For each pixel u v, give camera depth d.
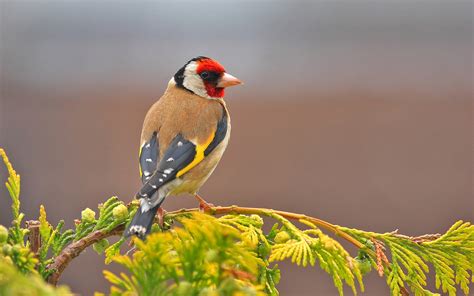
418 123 15.91
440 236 5.27
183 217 5.63
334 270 4.79
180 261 3.79
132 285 3.79
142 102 17.27
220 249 3.73
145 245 3.77
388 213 13.02
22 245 4.45
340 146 15.03
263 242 4.94
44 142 15.08
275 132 15.63
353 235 5.13
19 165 13.99
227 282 3.62
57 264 4.74
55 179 13.66
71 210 13.04
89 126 15.91
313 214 13.11
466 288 5.23
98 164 14.26
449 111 16.48
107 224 5.01
